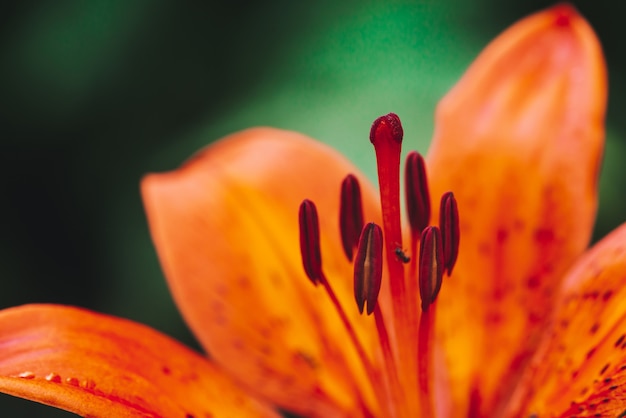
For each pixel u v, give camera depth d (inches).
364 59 13.9
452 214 9.9
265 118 13.8
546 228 11.0
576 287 10.6
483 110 11.4
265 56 15.5
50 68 15.9
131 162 16.0
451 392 10.9
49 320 9.7
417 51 13.8
